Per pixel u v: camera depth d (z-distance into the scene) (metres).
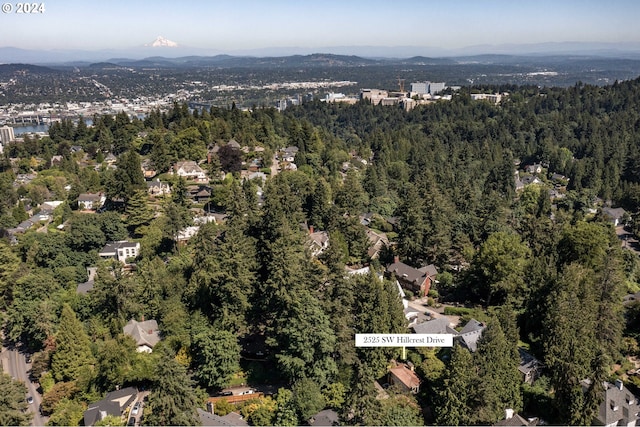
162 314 79.94
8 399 56.12
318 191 120.38
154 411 51.88
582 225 94.38
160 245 112.56
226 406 61.53
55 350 74.12
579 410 55.66
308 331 62.16
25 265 102.44
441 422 54.72
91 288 94.19
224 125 193.00
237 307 71.44
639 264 105.62
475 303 92.38
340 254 72.69
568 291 71.19
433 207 105.25
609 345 69.94
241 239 84.56
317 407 58.81
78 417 62.81
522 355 68.38
